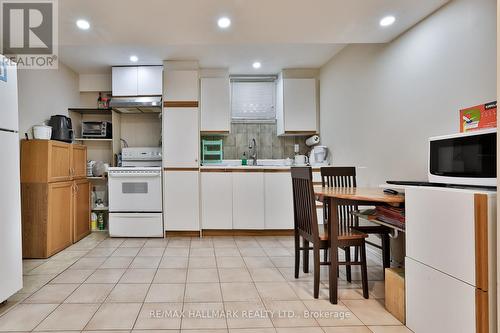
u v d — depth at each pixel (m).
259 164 4.59
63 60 3.87
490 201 1.28
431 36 2.26
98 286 2.33
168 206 3.93
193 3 2.11
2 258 1.98
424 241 1.61
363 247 2.13
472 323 1.32
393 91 2.71
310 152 4.46
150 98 4.06
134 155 4.25
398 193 2.04
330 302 2.06
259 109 4.67
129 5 2.13
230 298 2.12
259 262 2.93
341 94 3.72
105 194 4.44
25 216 3.04
